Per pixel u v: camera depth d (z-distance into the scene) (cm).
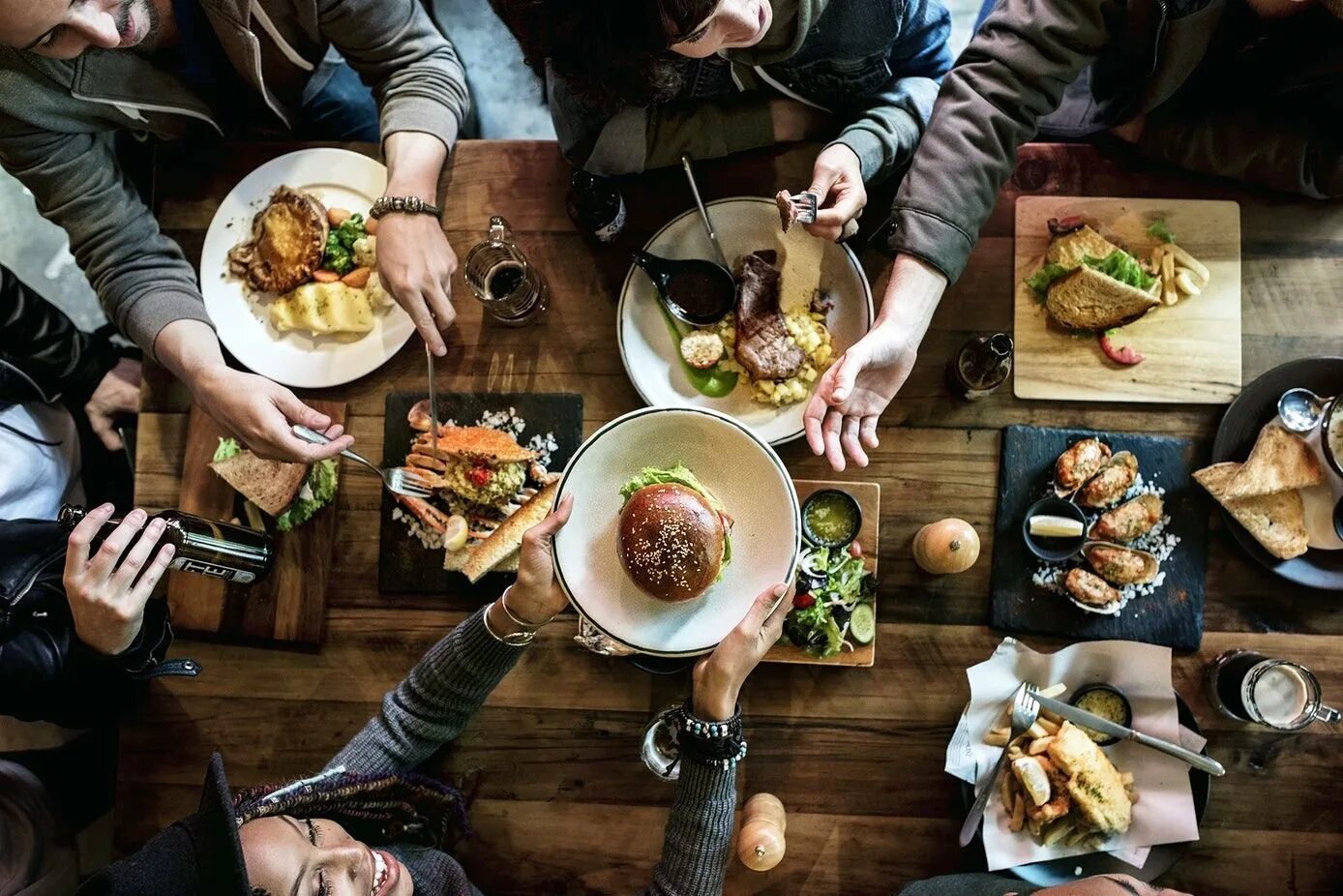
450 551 155
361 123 197
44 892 175
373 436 163
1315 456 148
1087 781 144
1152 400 156
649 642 131
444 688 144
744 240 157
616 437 134
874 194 163
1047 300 157
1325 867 151
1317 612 153
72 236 158
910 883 147
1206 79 155
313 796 133
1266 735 153
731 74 153
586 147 158
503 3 111
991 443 158
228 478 157
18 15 116
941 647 156
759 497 135
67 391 203
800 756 156
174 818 160
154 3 150
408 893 135
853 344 150
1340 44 139
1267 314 157
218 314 163
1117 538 154
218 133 171
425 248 156
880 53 150
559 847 158
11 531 144
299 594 160
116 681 147
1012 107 148
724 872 139
